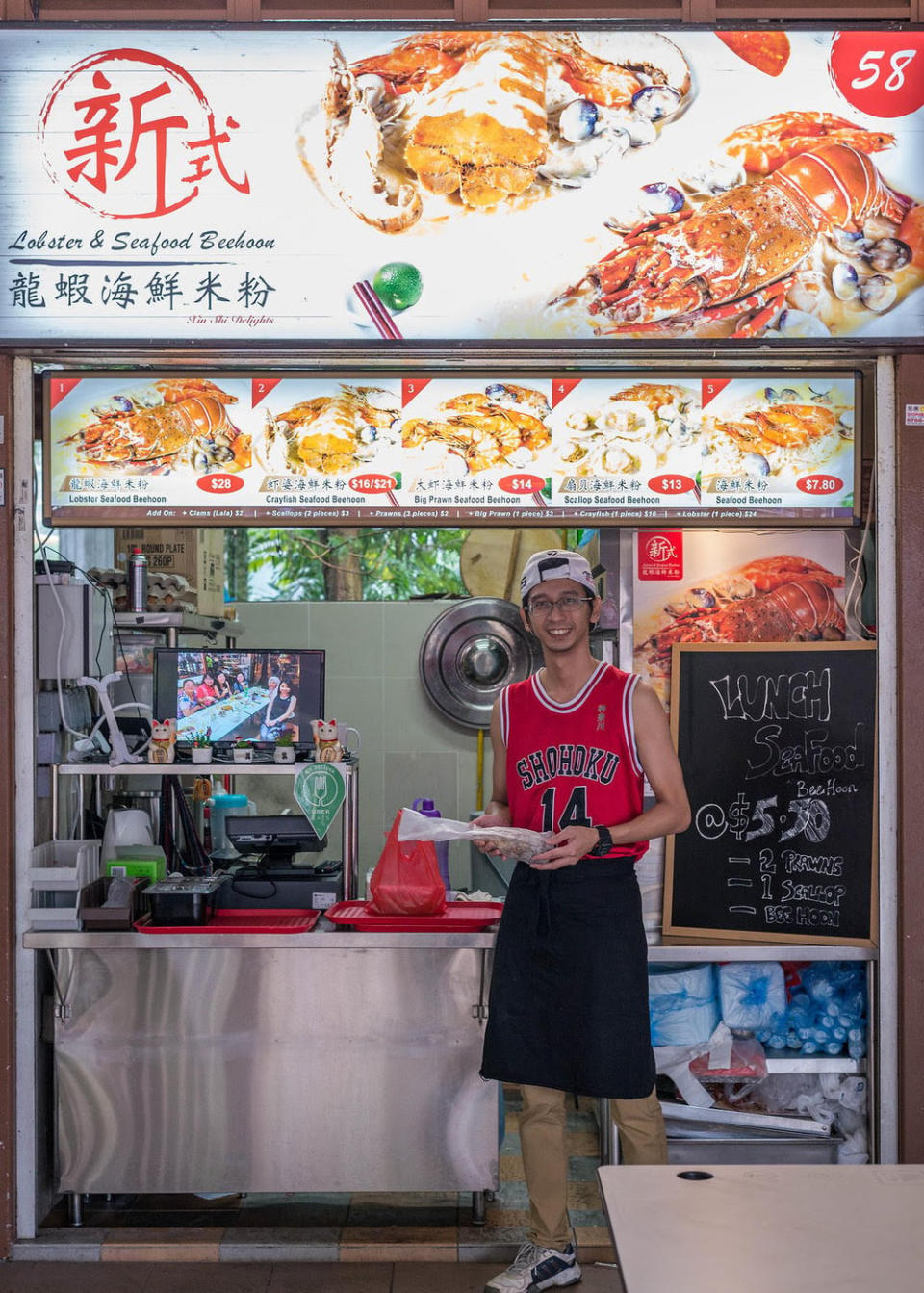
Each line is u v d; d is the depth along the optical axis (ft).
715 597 11.66
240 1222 10.85
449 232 10.52
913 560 10.63
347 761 11.32
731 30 10.49
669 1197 4.63
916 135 10.52
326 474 10.94
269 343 10.51
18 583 10.75
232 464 10.94
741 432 10.97
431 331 10.53
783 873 11.03
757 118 10.51
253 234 10.52
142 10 10.54
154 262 10.52
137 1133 10.48
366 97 10.47
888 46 10.48
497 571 19.65
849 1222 4.35
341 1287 9.80
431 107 10.48
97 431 10.90
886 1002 10.69
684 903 11.27
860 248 10.52
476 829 9.13
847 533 11.62
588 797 9.39
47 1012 10.69
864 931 10.71
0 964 10.45
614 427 10.94
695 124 10.51
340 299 10.52
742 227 10.52
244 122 10.48
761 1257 4.04
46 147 10.51
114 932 10.35
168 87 10.48
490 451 10.94
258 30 10.44
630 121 10.50
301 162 10.49
